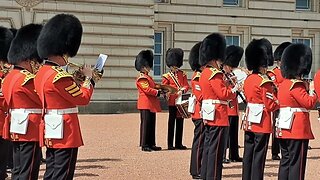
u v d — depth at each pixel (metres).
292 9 31.70
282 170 8.45
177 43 29.41
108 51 27.02
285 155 8.45
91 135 17.39
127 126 20.41
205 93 9.32
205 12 29.91
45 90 7.00
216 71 9.18
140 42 27.73
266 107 8.77
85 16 26.50
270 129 8.88
